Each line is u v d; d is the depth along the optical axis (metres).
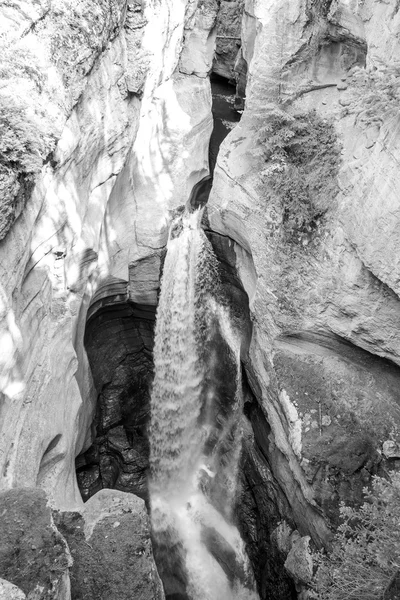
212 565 11.09
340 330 8.59
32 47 7.44
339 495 8.17
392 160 7.48
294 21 10.05
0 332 6.64
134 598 5.52
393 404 8.28
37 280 8.01
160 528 11.92
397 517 6.24
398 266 7.29
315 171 9.33
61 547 5.12
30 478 7.01
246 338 11.29
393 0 8.03
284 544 9.44
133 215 12.31
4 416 6.89
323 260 8.86
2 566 4.90
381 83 7.75
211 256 12.12
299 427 8.63
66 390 8.75
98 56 9.09
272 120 10.23
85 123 8.92
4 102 6.85
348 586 6.68
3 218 6.42
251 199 10.34
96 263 10.57
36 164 6.97
